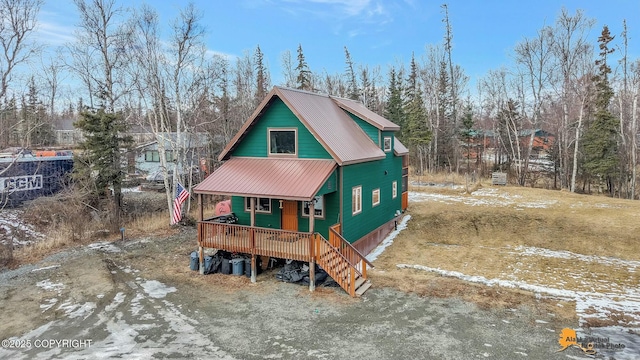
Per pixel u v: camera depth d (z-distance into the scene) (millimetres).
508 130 40844
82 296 12617
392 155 21266
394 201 21734
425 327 10469
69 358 9016
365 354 9195
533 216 21625
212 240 14758
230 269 14719
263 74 44594
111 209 21516
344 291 12984
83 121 21422
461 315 11156
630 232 18562
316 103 17594
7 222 20984
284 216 16297
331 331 10336
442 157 45938
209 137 28969
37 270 15094
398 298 12430
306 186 13461
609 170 33000
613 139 32500
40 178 25656
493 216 22094
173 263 16031
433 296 12555
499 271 15273
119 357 9055
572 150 37188
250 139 16812
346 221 15508
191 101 24562
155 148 34125
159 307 11820
